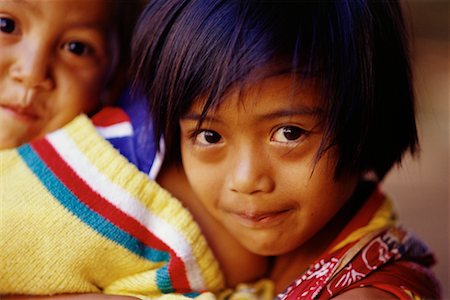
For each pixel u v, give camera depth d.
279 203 0.78
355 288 0.78
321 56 0.73
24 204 0.82
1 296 0.80
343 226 0.91
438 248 1.79
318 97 0.74
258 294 0.90
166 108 0.80
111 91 1.03
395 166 0.94
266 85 0.72
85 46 0.95
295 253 0.91
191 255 0.84
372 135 0.81
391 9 0.83
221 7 0.76
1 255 0.79
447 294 1.53
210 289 0.86
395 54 0.83
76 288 0.81
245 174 0.76
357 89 0.76
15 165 0.86
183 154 0.83
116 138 0.89
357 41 0.76
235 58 0.73
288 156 0.76
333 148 0.77
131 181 0.84
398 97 0.85
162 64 0.80
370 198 0.92
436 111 2.45
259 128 0.74
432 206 2.03
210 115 0.75
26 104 0.92
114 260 0.83
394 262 0.83
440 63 2.68
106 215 0.82
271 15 0.74
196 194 0.85
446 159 2.25
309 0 0.75
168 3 0.80
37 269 0.80
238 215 0.81
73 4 0.92
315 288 0.78
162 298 0.80
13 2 0.90
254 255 0.90
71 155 0.85
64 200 0.82
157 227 0.85
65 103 0.95
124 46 1.02
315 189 0.78
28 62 0.91
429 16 2.82
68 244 0.81
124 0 1.01
